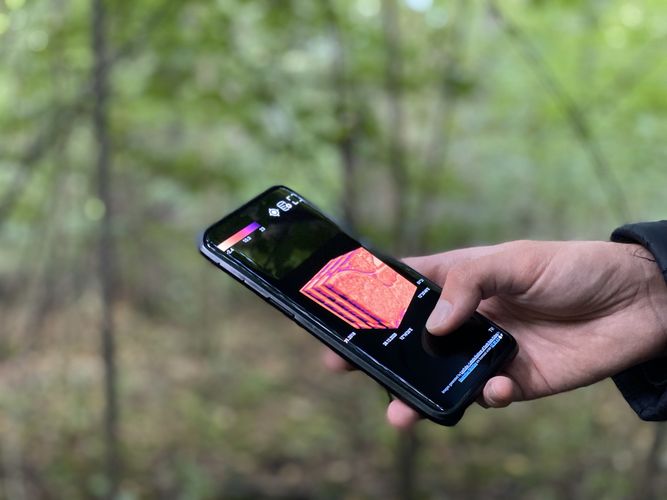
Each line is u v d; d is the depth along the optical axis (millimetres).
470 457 1548
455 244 1334
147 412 1696
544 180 2078
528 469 1476
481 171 2031
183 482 1367
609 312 460
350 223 1135
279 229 471
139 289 2391
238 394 1926
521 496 1377
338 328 442
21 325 1718
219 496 1382
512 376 473
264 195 482
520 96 1640
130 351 2051
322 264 464
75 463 1313
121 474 1354
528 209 2232
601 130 1410
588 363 461
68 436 1414
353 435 1688
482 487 1414
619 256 448
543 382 469
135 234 1624
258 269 455
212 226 465
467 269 443
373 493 1414
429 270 522
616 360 457
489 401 435
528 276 448
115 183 1516
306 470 1524
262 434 1688
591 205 2191
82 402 1522
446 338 447
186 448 1534
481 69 1608
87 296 2023
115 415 1082
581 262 446
